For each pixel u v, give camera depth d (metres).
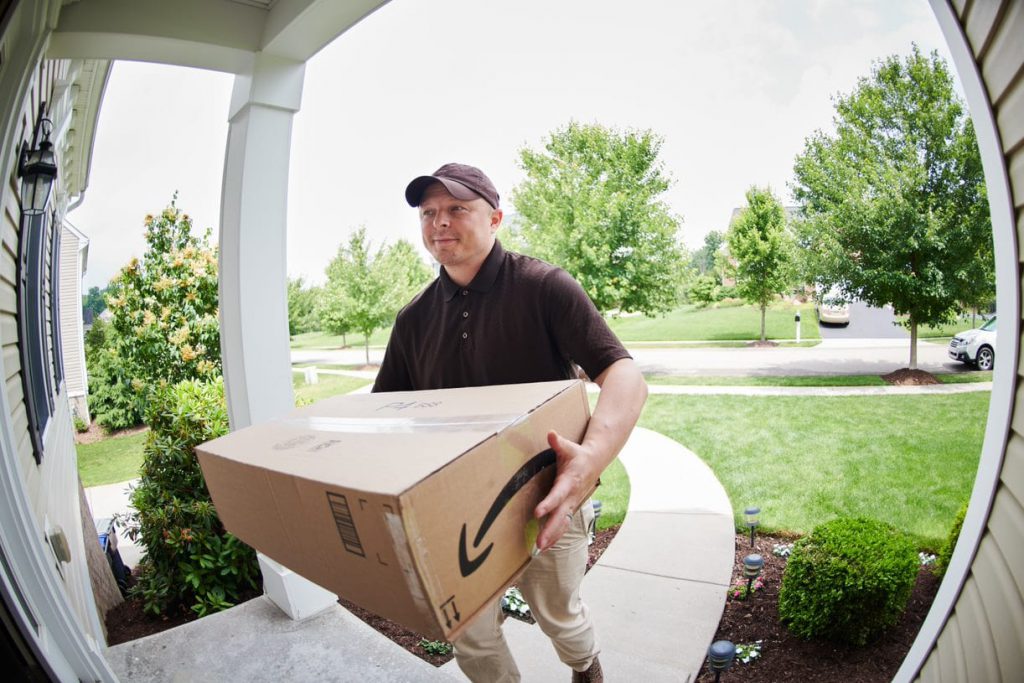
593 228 9.04
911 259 6.96
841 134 7.32
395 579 0.72
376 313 15.52
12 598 1.12
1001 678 0.97
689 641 2.33
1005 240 1.03
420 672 2.12
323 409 1.22
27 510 1.33
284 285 2.49
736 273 11.03
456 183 1.29
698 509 3.85
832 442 5.39
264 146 2.39
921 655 1.31
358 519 0.72
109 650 2.34
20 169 2.04
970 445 4.96
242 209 2.37
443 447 0.80
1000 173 1.00
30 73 1.38
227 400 2.59
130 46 2.15
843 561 2.14
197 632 2.44
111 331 11.61
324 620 2.48
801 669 2.10
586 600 2.71
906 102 6.85
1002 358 1.06
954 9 1.06
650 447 5.55
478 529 0.79
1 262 1.71
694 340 13.11
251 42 2.27
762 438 5.72
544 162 9.56
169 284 8.05
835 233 7.23
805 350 10.64
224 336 2.54
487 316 1.39
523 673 2.05
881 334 11.91
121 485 8.01
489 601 0.81
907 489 4.23
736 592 2.73
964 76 1.06
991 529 1.10
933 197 6.59
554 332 1.34
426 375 1.56
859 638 2.15
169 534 3.01
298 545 0.87
